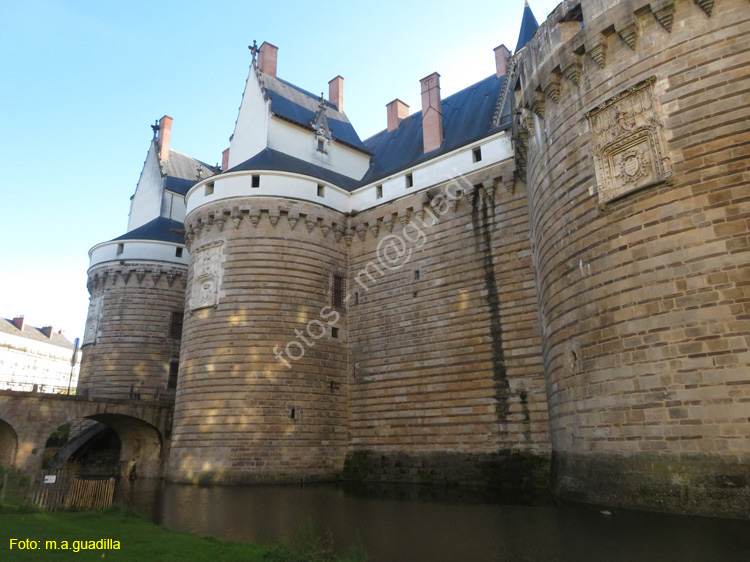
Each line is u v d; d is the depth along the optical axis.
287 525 16.94
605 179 18.47
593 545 12.44
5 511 17.05
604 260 18.11
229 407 31.27
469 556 12.19
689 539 12.34
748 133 15.59
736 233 15.28
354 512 19.33
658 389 15.94
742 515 13.80
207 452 30.91
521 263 28.55
